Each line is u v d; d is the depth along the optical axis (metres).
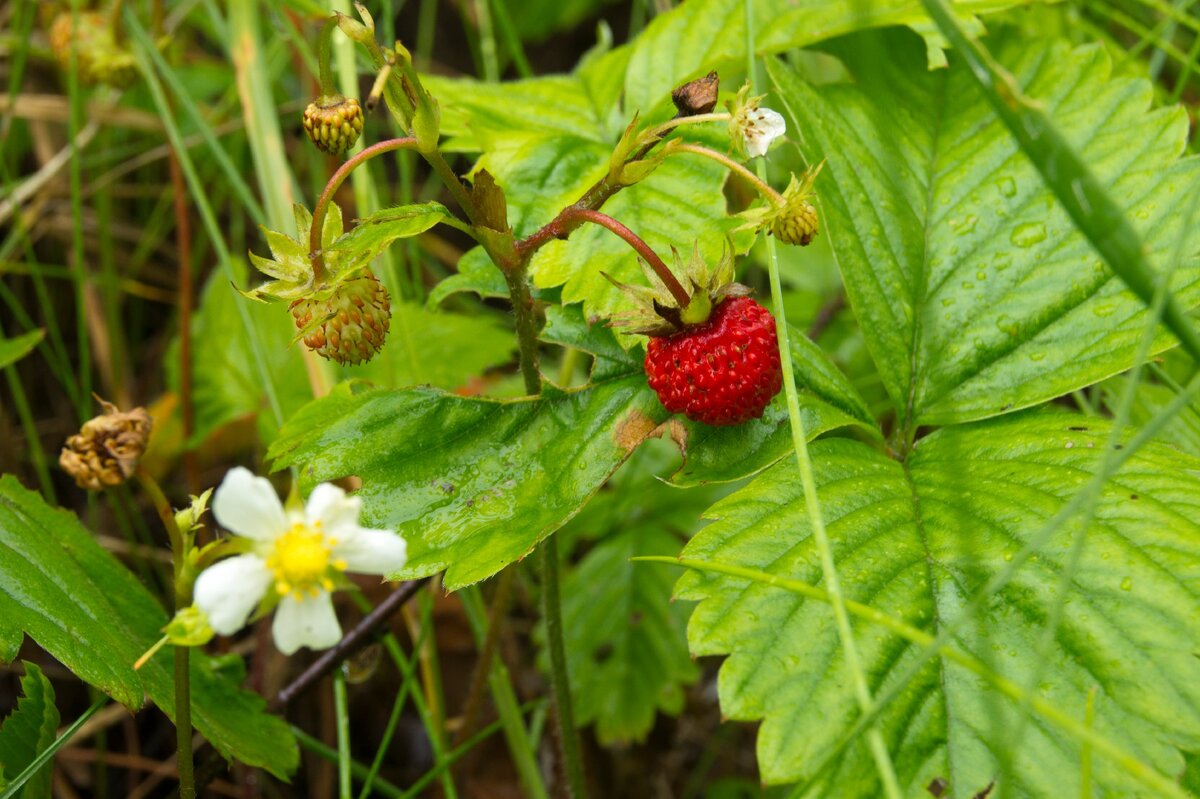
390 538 0.20
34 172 0.40
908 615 0.21
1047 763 0.20
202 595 0.19
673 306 0.22
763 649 0.21
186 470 0.34
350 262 0.21
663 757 0.33
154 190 0.38
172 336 0.37
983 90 0.20
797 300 0.34
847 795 0.20
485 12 0.36
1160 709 0.20
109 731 0.32
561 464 0.23
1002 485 0.22
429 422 0.23
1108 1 0.34
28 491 0.25
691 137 0.25
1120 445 0.22
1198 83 0.34
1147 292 0.19
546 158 0.26
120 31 0.31
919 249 0.25
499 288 0.25
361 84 0.38
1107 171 0.25
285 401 0.33
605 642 0.31
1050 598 0.21
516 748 0.27
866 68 0.27
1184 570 0.21
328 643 0.20
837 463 0.23
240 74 0.30
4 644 0.22
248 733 0.25
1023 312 0.24
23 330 0.37
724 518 0.22
